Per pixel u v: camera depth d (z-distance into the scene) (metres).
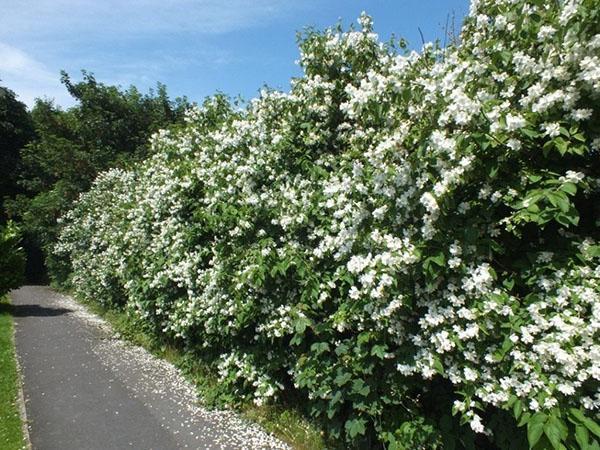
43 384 6.20
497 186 2.71
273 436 4.54
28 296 16.41
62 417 5.07
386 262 2.95
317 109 4.57
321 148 4.69
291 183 4.67
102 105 20.25
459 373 2.78
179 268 6.30
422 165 2.94
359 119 4.28
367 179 3.34
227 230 5.28
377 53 4.71
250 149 4.96
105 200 12.99
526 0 2.67
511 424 2.83
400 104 3.19
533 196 2.45
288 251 4.23
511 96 2.71
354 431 3.52
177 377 6.47
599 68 2.31
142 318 8.18
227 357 5.65
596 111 2.53
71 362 7.29
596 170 2.75
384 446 3.48
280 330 4.33
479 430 2.58
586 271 2.47
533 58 2.69
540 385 2.37
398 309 3.13
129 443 4.43
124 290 10.26
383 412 3.54
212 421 4.93
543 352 2.35
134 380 6.36
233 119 6.01
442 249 2.78
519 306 2.60
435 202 2.71
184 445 4.38
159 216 7.26
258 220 4.86
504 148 2.62
